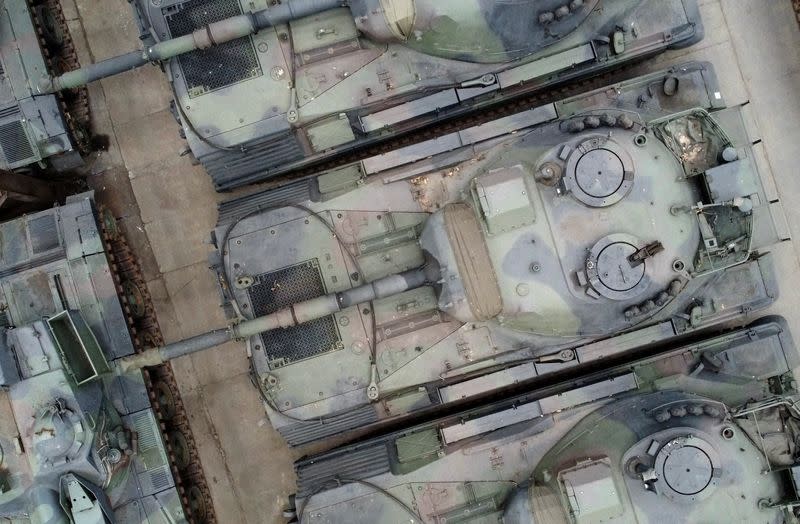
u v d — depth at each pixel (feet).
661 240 46.62
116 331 51.06
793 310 56.80
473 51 50.44
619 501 45.73
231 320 49.85
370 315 50.34
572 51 50.67
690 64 50.52
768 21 57.36
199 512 55.72
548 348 49.78
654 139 47.60
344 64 51.16
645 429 47.60
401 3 48.32
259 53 51.26
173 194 58.90
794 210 57.26
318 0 49.37
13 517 47.67
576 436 48.75
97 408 48.96
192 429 58.44
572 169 46.14
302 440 52.11
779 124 57.31
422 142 50.34
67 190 58.65
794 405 48.26
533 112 49.88
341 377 50.24
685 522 46.50
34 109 52.95
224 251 50.96
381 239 50.16
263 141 51.47
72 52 58.80
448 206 48.47
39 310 50.78
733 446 47.11
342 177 50.96
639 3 50.72
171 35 51.57
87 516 47.80
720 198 46.24
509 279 47.24
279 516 57.93
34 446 47.16
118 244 55.47
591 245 46.57
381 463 49.57
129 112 59.00
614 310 47.83
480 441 49.34
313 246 50.49
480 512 48.52
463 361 49.85
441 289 48.19
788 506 46.75
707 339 51.26
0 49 53.06
